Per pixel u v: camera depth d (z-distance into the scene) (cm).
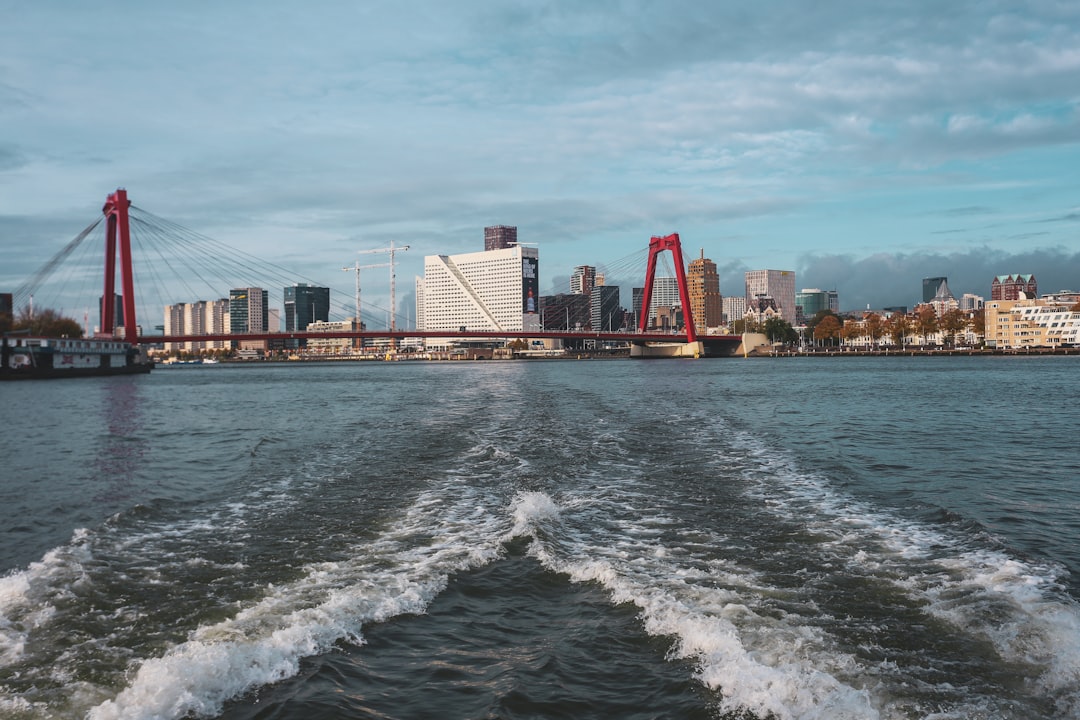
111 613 1148
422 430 3647
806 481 2217
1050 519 1780
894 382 8956
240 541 1587
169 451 3269
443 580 1264
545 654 980
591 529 1609
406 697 874
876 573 1283
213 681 897
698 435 3334
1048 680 876
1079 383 8381
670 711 832
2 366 12912
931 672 896
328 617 1098
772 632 1010
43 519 1900
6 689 888
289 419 4700
